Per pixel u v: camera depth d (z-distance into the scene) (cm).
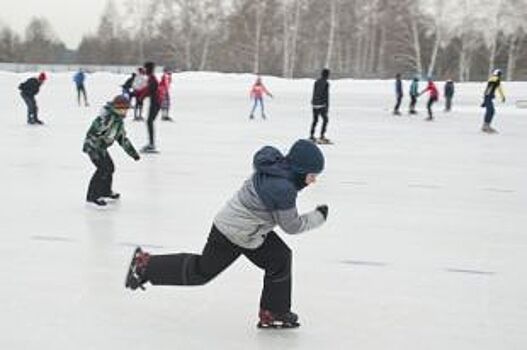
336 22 6162
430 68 5950
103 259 596
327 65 5831
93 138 806
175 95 3356
